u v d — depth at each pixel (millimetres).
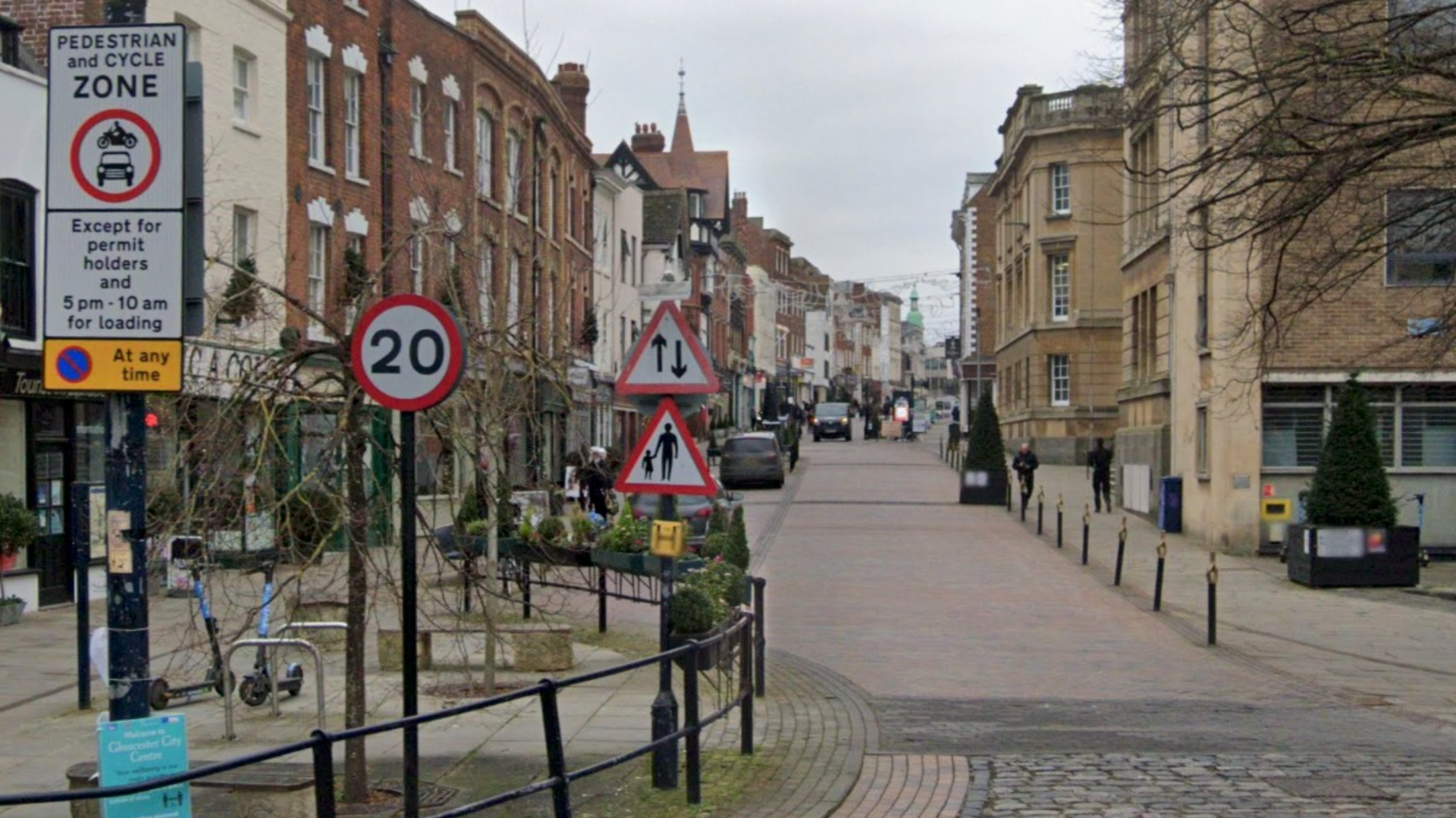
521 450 12453
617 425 51719
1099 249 53281
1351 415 22328
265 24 22766
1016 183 59656
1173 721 11789
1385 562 21906
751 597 19594
